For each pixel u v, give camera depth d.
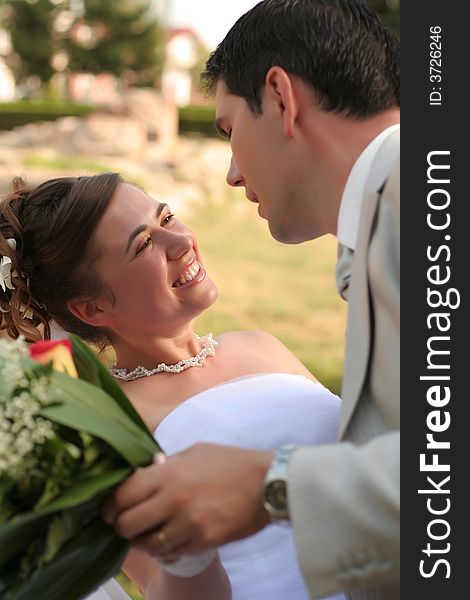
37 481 1.45
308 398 2.31
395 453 1.42
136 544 1.48
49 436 1.42
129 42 31.70
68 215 2.41
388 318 1.59
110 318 2.47
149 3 31.70
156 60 32.06
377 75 1.78
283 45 1.78
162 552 1.47
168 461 1.49
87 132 17.67
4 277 2.50
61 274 2.46
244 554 2.13
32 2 31.28
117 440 1.47
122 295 2.42
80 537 1.47
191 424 2.26
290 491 1.41
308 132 1.79
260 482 1.46
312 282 11.12
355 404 1.62
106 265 2.41
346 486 1.40
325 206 1.83
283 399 2.29
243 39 1.83
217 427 2.23
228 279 11.09
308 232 1.90
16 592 1.43
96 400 1.52
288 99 1.77
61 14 31.67
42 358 1.60
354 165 1.76
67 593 1.53
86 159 16.91
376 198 1.66
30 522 1.40
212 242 13.04
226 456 1.48
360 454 1.43
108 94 31.66
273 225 1.91
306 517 1.40
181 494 1.44
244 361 2.55
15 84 32.50
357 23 1.79
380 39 1.80
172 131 18.78
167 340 2.48
